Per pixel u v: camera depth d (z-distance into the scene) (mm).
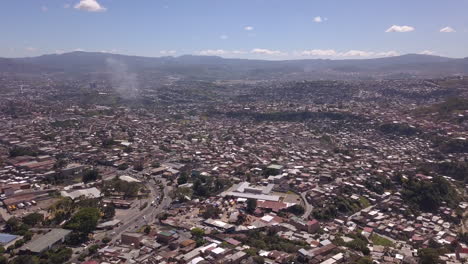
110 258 180250
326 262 170250
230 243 192750
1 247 187375
